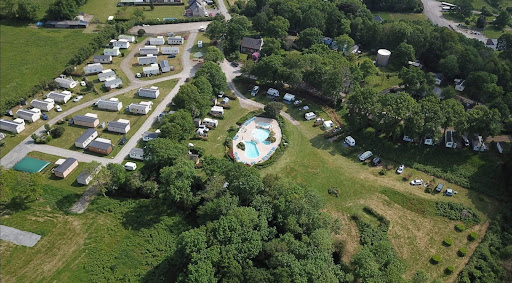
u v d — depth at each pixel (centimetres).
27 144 15012
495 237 11981
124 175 12862
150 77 19662
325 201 13150
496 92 17150
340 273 9962
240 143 15438
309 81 18275
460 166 14462
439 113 14412
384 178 14150
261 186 11962
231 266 9669
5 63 19988
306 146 15638
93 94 18138
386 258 10544
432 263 11262
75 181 13425
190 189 12550
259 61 19512
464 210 12794
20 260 10888
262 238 10706
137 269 10788
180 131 14700
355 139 15925
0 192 11912
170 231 11862
